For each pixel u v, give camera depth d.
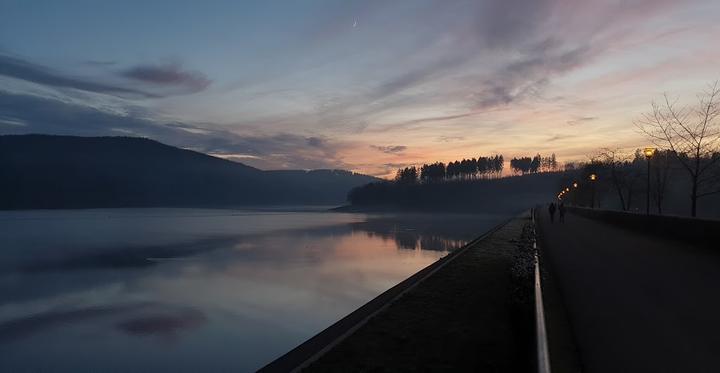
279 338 16.09
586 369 4.92
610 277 10.73
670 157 38.97
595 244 19.14
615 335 6.10
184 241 58.28
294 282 27.17
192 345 15.73
